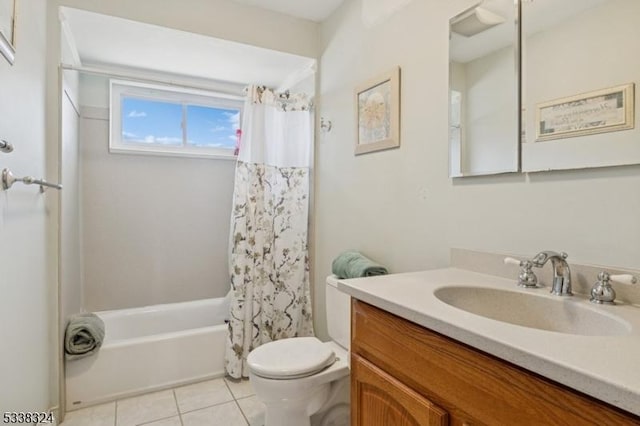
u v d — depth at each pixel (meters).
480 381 0.70
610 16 0.94
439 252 1.45
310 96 2.45
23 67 1.33
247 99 2.24
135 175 2.60
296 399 1.44
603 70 0.95
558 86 1.05
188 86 2.14
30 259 1.41
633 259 0.90
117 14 1.85
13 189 1.20
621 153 0.91
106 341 2.01
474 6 1.30
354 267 1.66
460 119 1.35
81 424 1.73
